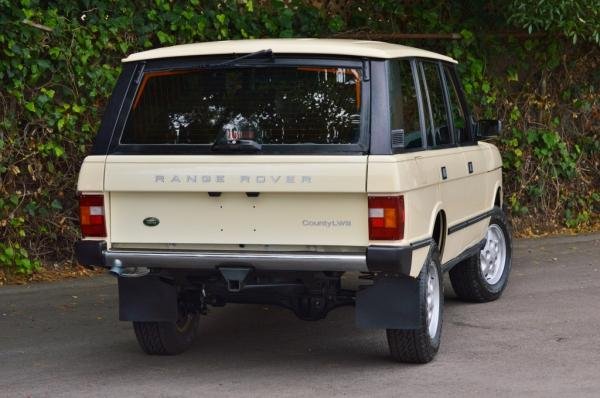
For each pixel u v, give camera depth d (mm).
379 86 6961
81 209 7230
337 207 6871
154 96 7258
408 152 7199
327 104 7000
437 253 7602
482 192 9273
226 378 7332
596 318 9000
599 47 13906
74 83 10812
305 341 8461
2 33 10219
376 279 7172
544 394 6750
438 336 7695
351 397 6777
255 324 9141
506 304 9633
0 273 10695
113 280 10914
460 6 13164
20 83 10406
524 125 13727
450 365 7531
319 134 6953
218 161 6988
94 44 10898
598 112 14195
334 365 7645
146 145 7180
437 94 8305
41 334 8797
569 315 9125
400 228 6758
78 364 7809
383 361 7730
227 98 7156
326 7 12484
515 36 13344
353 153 6855
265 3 12062
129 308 7535
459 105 9023
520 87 13703
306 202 6914
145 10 11188
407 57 7613
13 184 10641
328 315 9438
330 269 6859
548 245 13008
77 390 7078
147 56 7309
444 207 7887
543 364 7504
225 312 9664
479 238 9258
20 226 10719
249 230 7027
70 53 10672
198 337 8680
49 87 10719
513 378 7145
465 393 6809
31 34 10406
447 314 9227
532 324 8797
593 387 6895
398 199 6742
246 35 11766
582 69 14016
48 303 9938
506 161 13609
